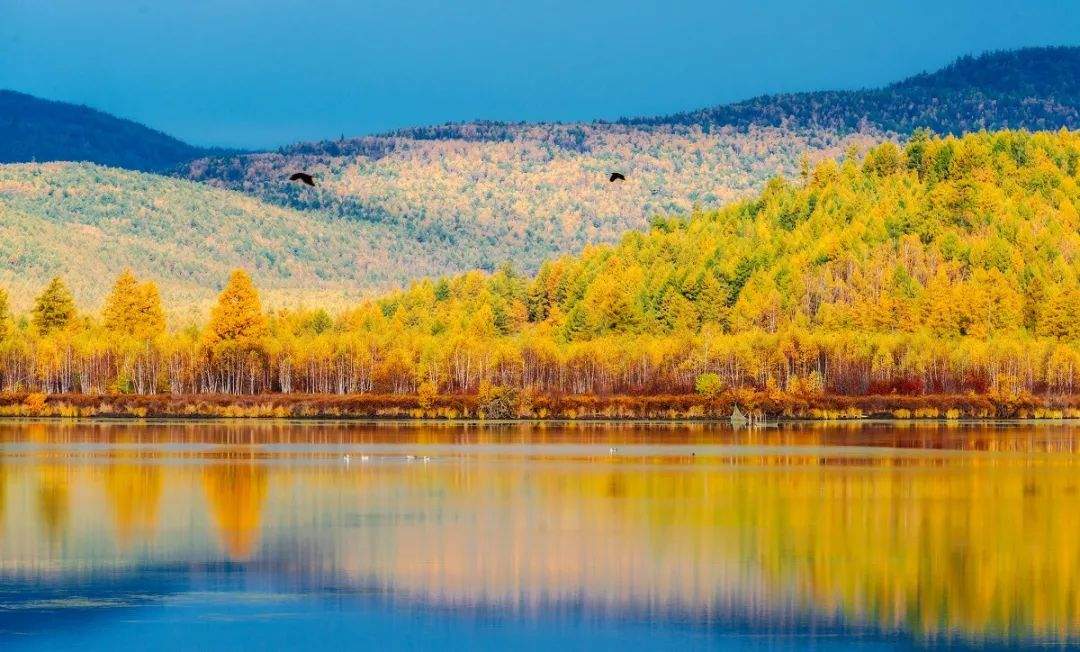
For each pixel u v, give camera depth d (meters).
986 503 196.00
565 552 156.25
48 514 182.12
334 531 170.00
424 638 119.12
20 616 124.12
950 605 131.12
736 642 118.31
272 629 121.00
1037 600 133.00
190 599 131.50
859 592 136.62
